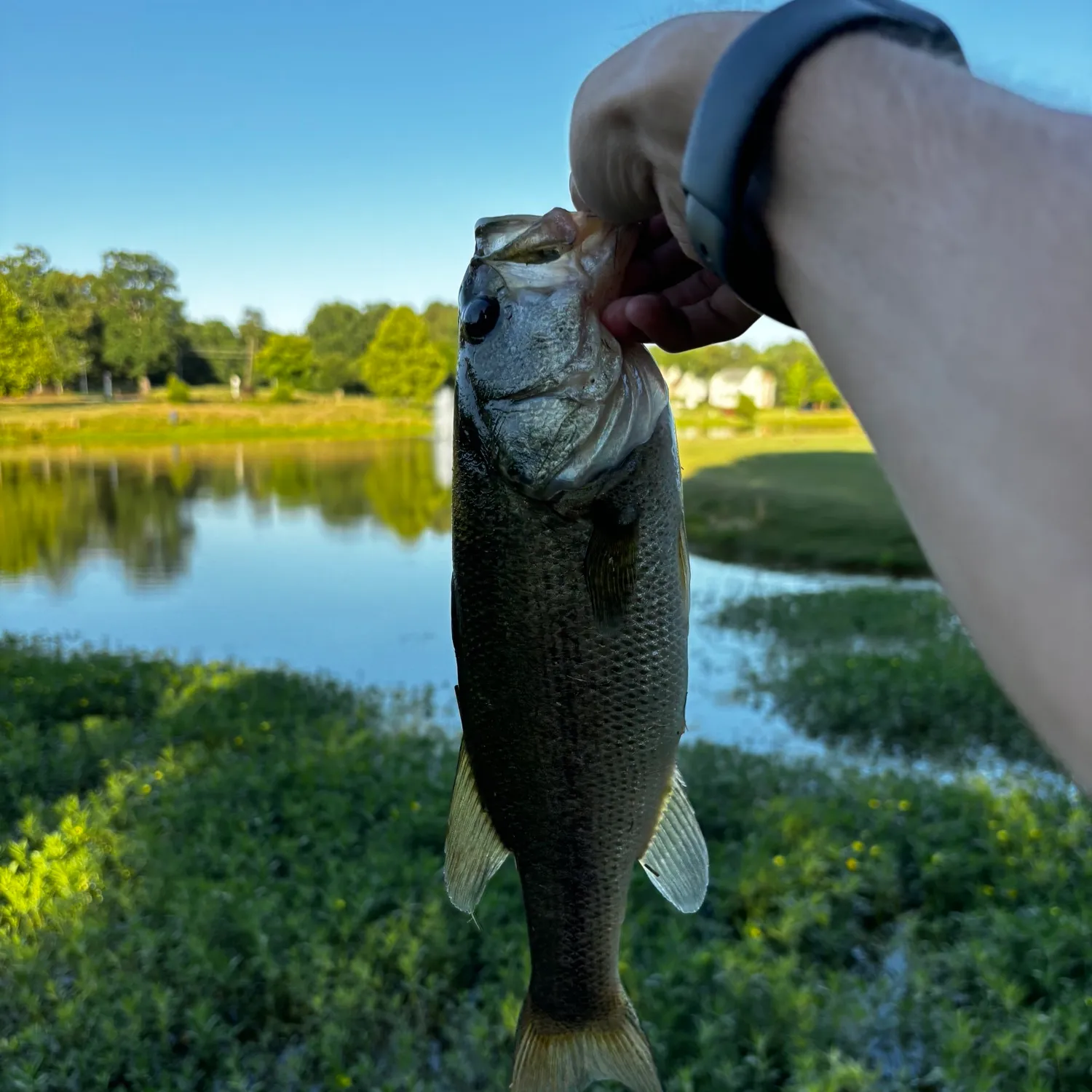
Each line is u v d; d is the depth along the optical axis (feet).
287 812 17.07
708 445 121.60
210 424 125.18
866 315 1.79
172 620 46.57
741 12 2.61
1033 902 13.41
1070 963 11.57
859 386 1.81
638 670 5.18
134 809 17.44
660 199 3.14
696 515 77.20
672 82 2.64
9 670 28.96
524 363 4.92
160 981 12.09
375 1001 11.81
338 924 13.02
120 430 105.70
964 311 1.63
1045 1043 10.02
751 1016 10.96
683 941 12.58
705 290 4.91
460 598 5.39
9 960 12.59
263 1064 10.90
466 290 5.16
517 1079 5.98
